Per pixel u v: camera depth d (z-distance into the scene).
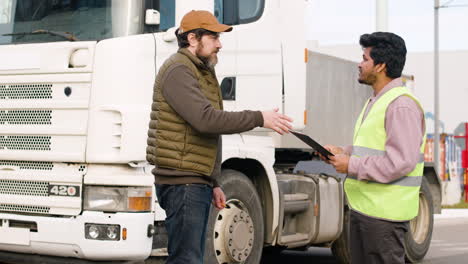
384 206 4.68
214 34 5.11
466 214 20.47
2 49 6.95
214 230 7.30
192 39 5.09
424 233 10.91
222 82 7.53
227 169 7.57
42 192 6.70
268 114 4.98
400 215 4.69
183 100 4.90
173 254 5.09
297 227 8.86
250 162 8.02
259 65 7.90
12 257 6.92
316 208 8.87
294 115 8.34
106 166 6.51
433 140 25.62
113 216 6.38
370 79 4.82
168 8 6.85
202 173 5.02
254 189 7.73
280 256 11.47
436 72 25.88
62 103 6.64
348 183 4.91
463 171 25.95
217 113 4.89
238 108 7.67
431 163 11.23
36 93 6.79
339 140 11.05
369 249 4.77
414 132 4.59
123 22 6.70
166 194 5.04
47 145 6.72
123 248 6.37
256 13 7.93
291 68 8.31
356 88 11.62
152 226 6.48
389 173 4.58
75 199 6.52
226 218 7.41
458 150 25.84
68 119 6.63
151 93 6.62
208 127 4.87
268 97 8.00
